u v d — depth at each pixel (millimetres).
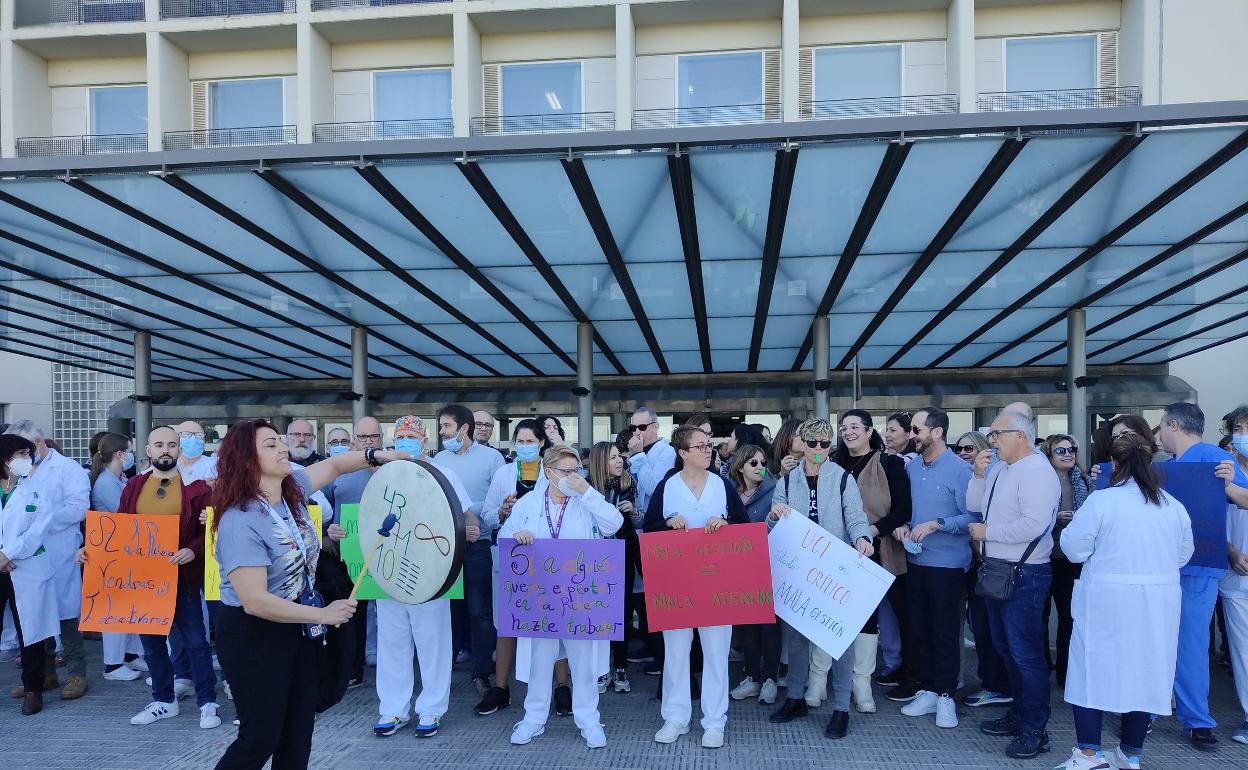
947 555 5242
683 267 10016
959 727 5199
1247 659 4816
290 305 12320
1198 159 6637
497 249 9250
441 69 17766
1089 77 16234
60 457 6137
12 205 7758
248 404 20047
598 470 6078
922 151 6527
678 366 18297
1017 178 7098
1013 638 4727
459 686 6281
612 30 17250
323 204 7824
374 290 11297
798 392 18625
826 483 5172
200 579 5418
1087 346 15578
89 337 15297
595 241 8938
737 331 14156
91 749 5008
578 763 4688
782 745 4914
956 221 8109
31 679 5707
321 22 16984
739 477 5941
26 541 5566
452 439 6176
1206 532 4707
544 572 5047
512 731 5230
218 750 4992
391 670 5227
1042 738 4684
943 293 11312
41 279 10789
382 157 6770
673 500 5137
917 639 5453
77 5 18062
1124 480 4320
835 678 5055
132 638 6758
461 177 7156
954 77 15867
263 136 17844
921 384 18500
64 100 18391
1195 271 10055
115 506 6609
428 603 5145
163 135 17297
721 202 7691
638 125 17000
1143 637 4164
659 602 4938
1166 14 16438
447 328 14086
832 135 6328
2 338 16000
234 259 9758
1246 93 16266
